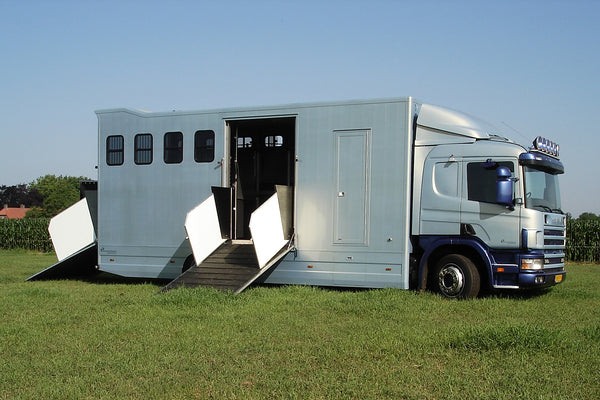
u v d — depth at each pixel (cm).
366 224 1085
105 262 1316
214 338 695
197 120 1240
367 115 1095
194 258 1123
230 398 486
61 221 1412
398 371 559
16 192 9756
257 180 1355
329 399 485
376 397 488
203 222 1147
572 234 2288
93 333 730
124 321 796
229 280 1056
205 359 609
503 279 991
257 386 520
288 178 1280
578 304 976
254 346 660
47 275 1425
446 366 577
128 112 1307
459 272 1012
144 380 538
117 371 566
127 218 1298
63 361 601
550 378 534
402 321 797
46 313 873
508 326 684
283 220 1149
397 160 1070
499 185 971
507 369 561
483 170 1016
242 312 859
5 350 656
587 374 547
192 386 520
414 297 974
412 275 1073
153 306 907
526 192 981
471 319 817
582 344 652
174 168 1257
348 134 1106
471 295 1002
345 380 534
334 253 1104
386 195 1074
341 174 1107
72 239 1421
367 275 1081
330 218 1110
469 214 1016
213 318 814
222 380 534
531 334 652
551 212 1028
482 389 503
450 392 496
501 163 998
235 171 1273
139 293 1095
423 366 577
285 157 1348
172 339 695
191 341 681
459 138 1052
